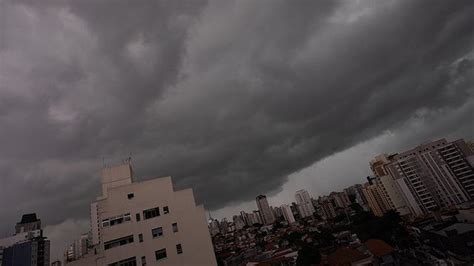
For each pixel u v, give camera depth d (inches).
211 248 1659.7
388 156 6053.2
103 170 1989.4
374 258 2645.2
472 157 4847.4
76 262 1555.1
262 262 3348.9
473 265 2322.8
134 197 1701.5
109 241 1588.3
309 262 2886.3
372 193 6077.8
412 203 5103.3
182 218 1700.3
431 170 5049.2
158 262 1574.8
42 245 3961.6
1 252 3713.1
